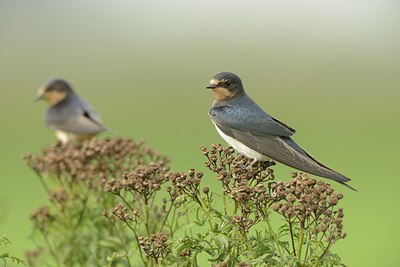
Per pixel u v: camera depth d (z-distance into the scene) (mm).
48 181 9828
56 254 8562
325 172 8297
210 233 6914
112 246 8586
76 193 8969
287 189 6988
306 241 6832
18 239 13375
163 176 7672
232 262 6930
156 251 7418
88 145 8992
